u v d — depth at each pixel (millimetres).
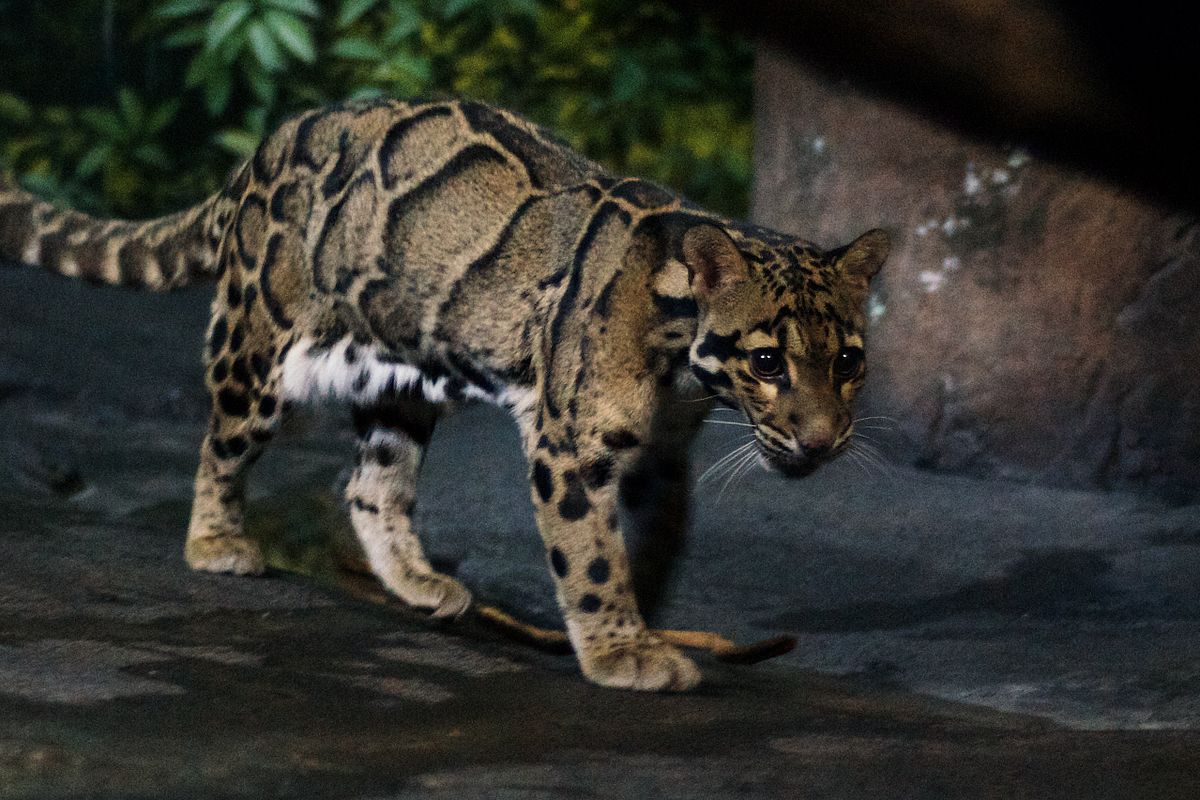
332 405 11242
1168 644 6281
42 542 6699
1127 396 8969
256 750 4020
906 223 9664
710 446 9859
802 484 9195
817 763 4312
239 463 6555
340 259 6098
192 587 6188
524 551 8000
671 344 5266
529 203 5770
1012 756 4484
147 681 4672
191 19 17609
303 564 7738
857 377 5211
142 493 9094
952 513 8625
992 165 9250
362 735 4332
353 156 6113
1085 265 9016
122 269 6992
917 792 4023
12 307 12969
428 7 17031
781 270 5074
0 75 17672
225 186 6719
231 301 6410
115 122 16953
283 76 17375
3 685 4387
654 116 17141
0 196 7109
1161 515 8438
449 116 6070
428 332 5969
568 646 5848
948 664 6188
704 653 6172
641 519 5906
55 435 10281
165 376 11594
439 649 5672
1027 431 9312
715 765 4230
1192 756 4512
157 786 3602
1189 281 8719
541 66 17328
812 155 10211
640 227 5359
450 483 9227
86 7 17766
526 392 5766
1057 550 7930
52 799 3410
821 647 6508
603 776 4016
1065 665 6086
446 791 3746
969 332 9445
